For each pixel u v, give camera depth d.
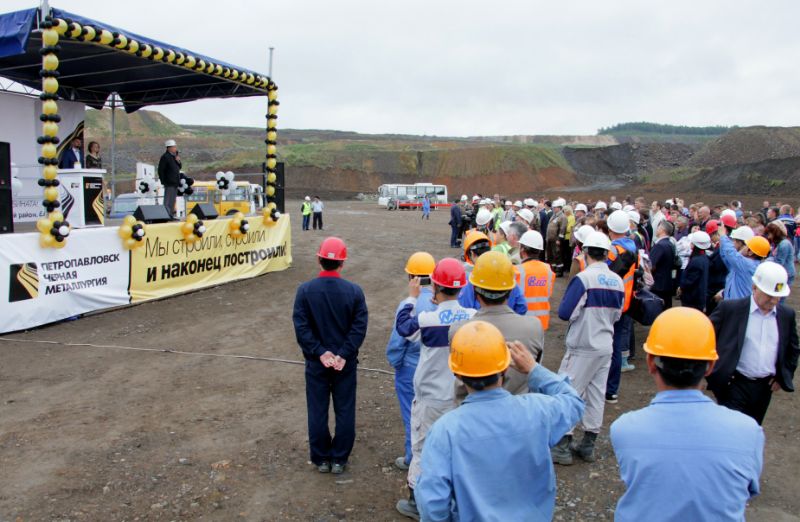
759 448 2.35
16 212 15.89
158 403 6.71
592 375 5.29
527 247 6.16
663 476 2.30
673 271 8.92
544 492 2.59
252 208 23.91
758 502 4.78
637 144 95.75
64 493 4.73
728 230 9.48
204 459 5.38
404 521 4.43
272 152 15.97
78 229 10.37
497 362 2.51
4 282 9.19
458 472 2.45
